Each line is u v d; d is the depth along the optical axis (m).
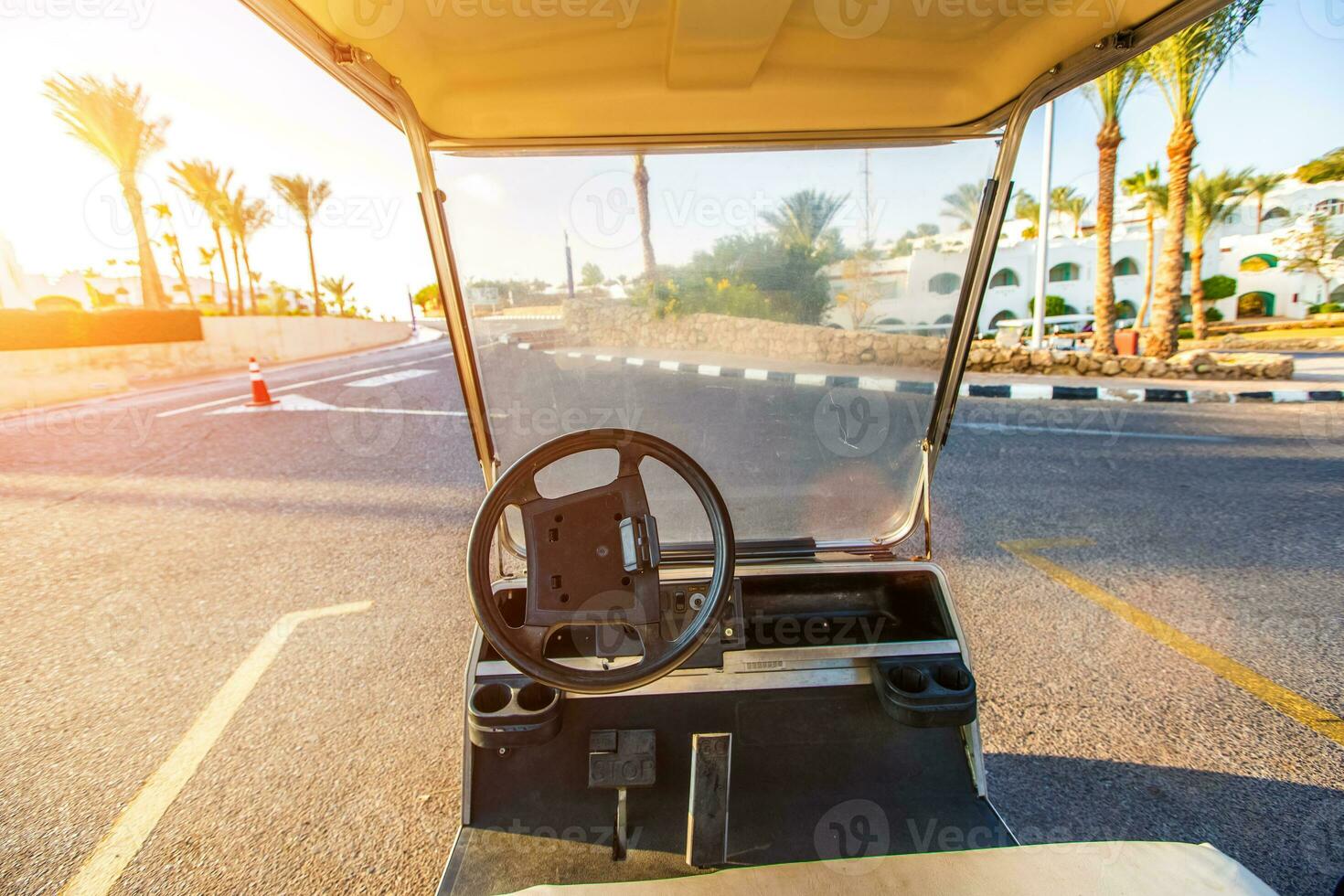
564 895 1.26
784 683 1.56
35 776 2.16
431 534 4.11
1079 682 2.53
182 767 2.18
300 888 1.73
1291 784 2.01
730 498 1.70
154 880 1.76
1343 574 3.40
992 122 1.51
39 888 1.75
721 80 1.36
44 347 11.22
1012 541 3.89
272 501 4.79
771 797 1.55
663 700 1.57
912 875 1.29
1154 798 1.97
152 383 12.12
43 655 2.89
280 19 1.07
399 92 1.32
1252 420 7.26
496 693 1.51
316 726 2.36
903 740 1.59
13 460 6.27
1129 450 5.91
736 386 1.60
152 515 4.59
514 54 1.28
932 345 1.62
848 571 1.63
